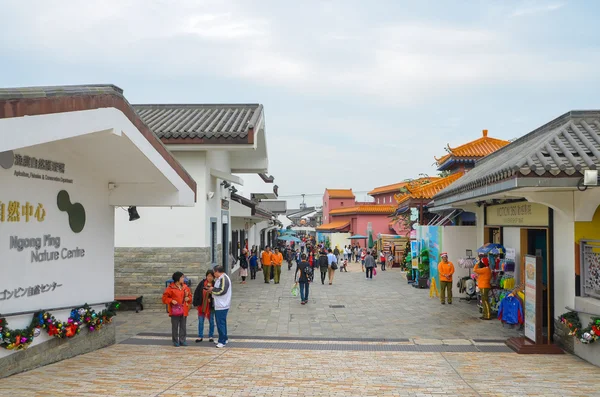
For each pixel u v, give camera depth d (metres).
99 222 9.98
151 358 8.91
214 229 18.05
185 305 10.39
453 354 9.80
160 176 9.94
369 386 7.04
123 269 15.98
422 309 16.12
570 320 9.61
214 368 8.14
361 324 13.45
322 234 64.62
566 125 10.16
